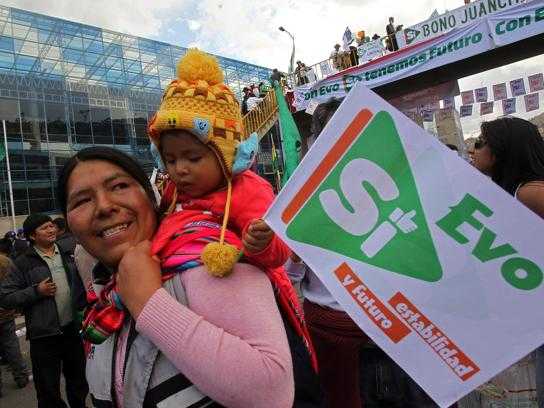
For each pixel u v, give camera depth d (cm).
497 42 969
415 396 219
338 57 1330
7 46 2888
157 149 116
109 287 111
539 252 95
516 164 206
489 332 98
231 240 102
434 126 1129
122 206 107
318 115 209
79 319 322
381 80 1141
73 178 110
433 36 1075
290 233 102
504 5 962
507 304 97
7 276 355
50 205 2928
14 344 477
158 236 104
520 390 200
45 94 3009
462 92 1088
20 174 2842
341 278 105
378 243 105
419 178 104
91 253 110
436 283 102
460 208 101
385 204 106
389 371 223
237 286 92
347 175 106
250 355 85
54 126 3022
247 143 109
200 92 104
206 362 83
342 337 196
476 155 230
